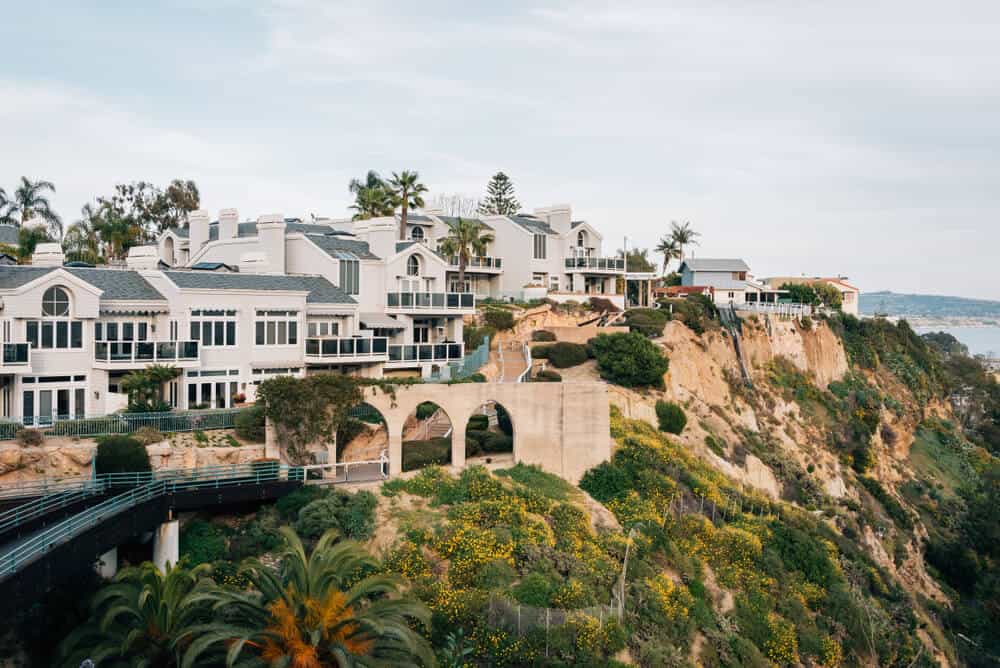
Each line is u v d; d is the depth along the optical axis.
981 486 92.62
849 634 50.16
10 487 36.50
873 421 89.69
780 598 49.06
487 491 45.44
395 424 47.06
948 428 103.25
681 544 48.53
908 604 59.50
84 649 30.47
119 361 46.50
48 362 45.19
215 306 50.72
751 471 66.06
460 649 34.34
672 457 54.84
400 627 30.55
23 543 32.28
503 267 86.69
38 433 39.81
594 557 43.19
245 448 43.84
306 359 54.09
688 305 82.81
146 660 29.83
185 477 40.41
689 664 40.03
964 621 68.38
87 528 32.41
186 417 44.69
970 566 74.44
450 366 57.75
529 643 36.84
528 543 41.84
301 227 74.19
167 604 30.78
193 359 48.88
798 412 84.56
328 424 45.06
